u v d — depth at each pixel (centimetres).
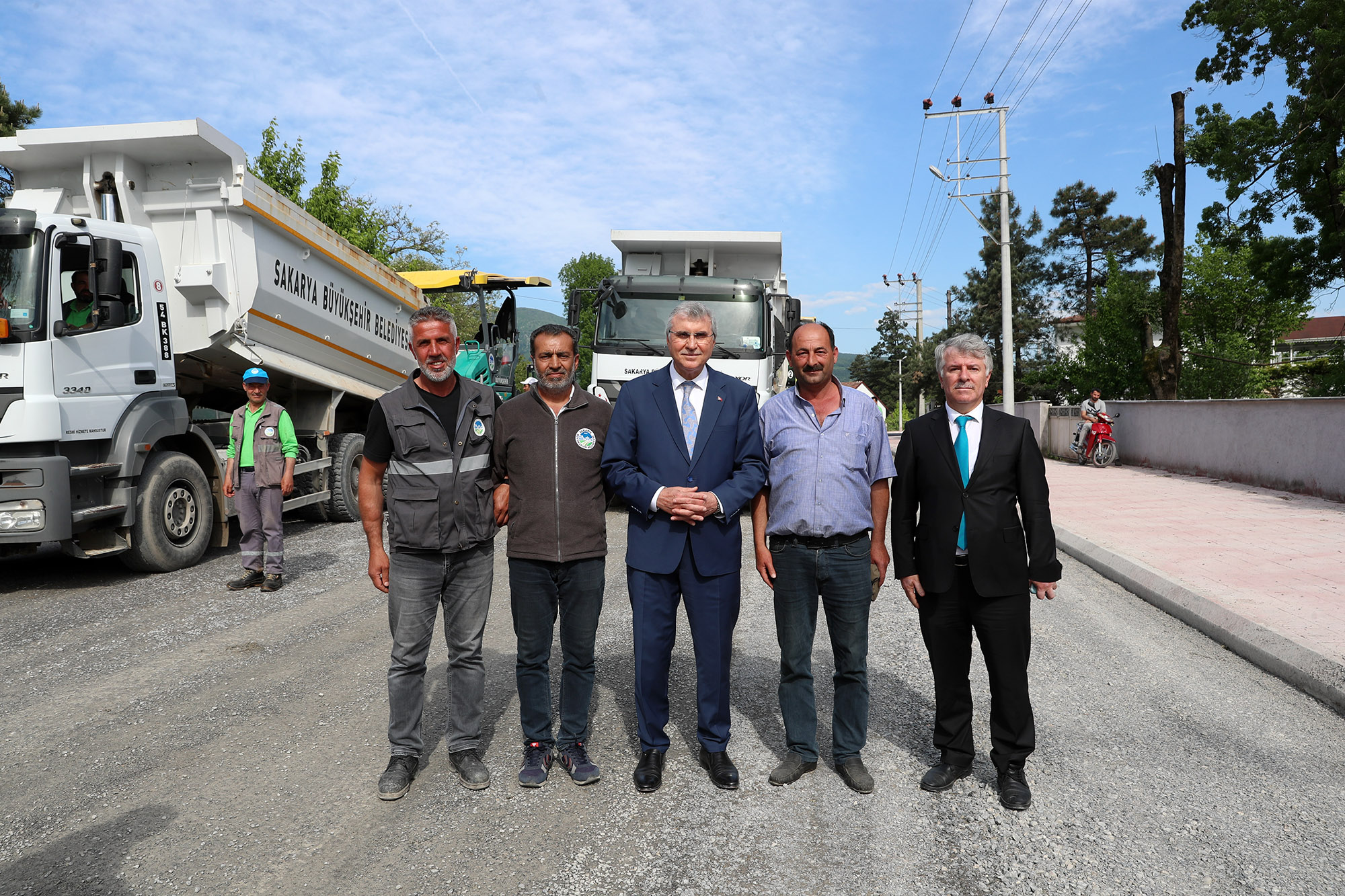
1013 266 5409
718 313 1127
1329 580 670
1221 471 1473
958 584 352
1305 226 2025
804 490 356
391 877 284
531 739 366
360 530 1032
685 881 282
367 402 1174
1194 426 1567
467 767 359
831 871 288
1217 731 410
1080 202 5450
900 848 304
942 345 362
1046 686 475
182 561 790
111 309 717
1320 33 1739
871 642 561
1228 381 2525
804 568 360
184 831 315
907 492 363
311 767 372
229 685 477
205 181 841
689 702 457
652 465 360
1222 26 1878
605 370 1128
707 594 357
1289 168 1925
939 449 355
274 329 930
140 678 488
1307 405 1227
